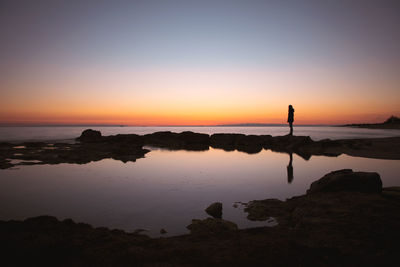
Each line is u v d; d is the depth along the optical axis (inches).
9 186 494.0
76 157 878.4
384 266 179.0
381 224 250.8
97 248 211.8
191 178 571.2
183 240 236.7
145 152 1114.7
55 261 190.1
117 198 417.4
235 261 190.2
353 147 1181.7
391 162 789.9
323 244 214.8
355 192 359.3
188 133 1724.9
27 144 1229.1
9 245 206.8
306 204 327.0
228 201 402.0
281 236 240.4
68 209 362.6
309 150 1176.8
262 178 570.9
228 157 959.6
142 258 195.5
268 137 1612.9
